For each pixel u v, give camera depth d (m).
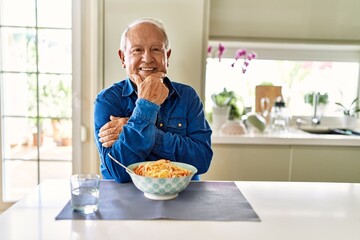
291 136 1.97
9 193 2.01
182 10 1.85
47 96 1.94
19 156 1.99
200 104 1.35
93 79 1.87
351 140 1.92
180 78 1.91
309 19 2.12
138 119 1.07
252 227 0.71
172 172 0.88
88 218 0.74
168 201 0.86
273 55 2.40
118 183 1.03
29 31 1.88
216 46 2.33
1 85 1.89
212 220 0.74
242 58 2.35
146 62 1.19
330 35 2.14
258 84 2.41
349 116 2.37
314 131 2.39
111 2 1.81
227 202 0.87
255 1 2.10
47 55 1.90
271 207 0.84
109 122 1.15
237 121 2.10
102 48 1.84
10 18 1.86
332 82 2.47
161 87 1.10
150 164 0.95
